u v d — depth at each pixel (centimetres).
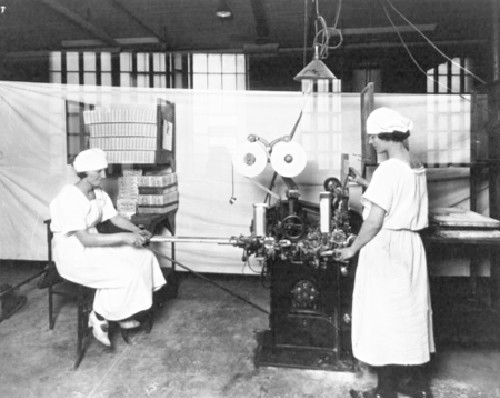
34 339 347
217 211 496
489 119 349
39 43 619
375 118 233
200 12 538
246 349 328
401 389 262
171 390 272
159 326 373
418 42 583
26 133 507
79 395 267
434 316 320
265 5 509
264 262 307
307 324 303
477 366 298
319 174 471
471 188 411
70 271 317
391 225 231
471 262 393
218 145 490
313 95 471
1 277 503
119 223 357
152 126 420
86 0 499
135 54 621
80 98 495
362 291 241
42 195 514
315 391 270
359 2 500
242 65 624
